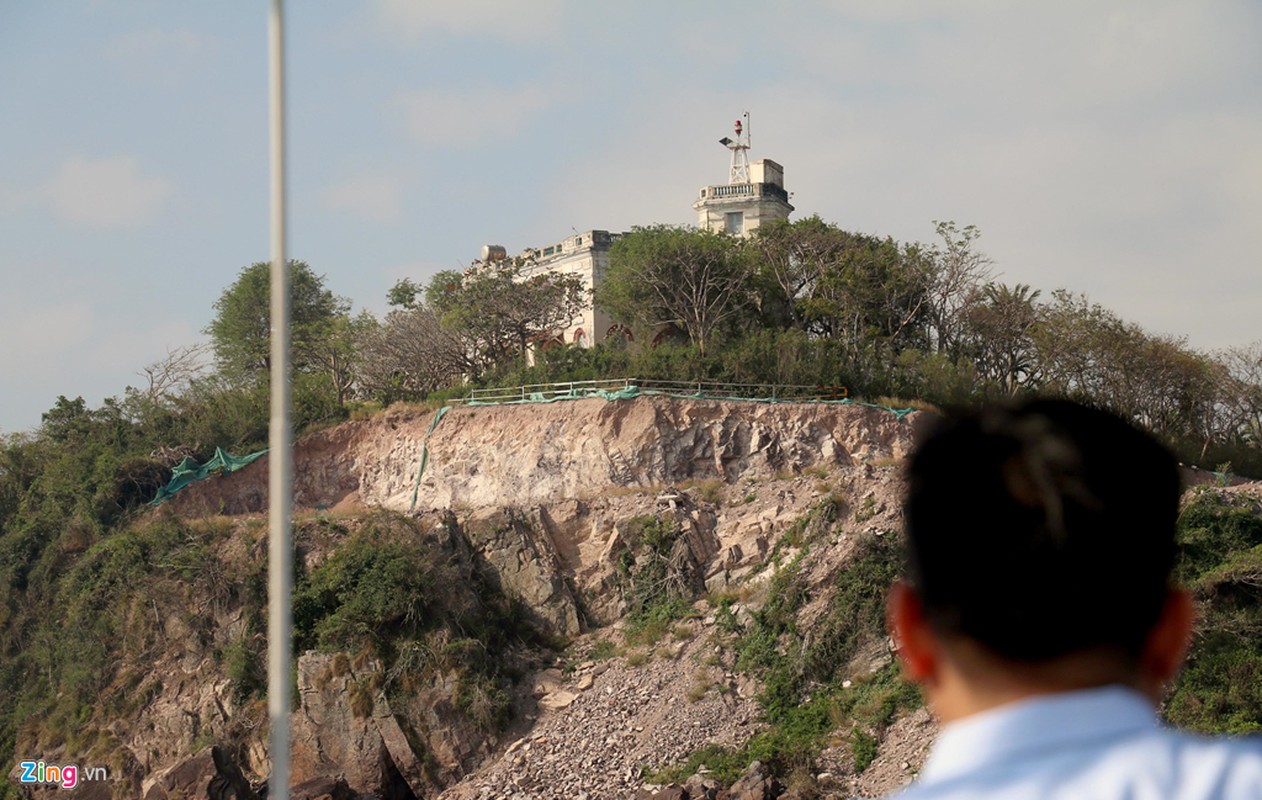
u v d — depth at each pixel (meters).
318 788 42.28
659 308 71.75
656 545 52.72
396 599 48.75
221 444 67.94
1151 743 2.27
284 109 6.73
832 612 45.41
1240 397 73.25
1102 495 2.42
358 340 77.94
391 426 66.19
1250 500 42.19
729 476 57.50
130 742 50.34
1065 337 68.19
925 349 71.88
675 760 41.91
